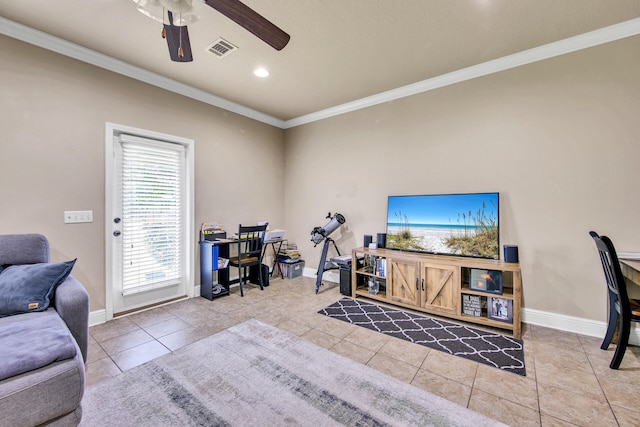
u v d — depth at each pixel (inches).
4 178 87.7
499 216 110.3
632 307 77.5
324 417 59.1
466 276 116.0
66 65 98.6
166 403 63.1
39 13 82.5
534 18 84.7
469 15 83.3
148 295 123.8
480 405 62.8
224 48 100.9
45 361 47.9
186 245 135.3
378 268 127.7
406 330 99.9
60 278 75.0
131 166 117.0
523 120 106.1
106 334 96.8
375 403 63.3
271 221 177.0
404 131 135.4
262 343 90.5
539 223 103.5
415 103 131.8
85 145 102.9
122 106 111.9
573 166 97.7
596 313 95.0
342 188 158.7
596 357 81.9
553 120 100.7
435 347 88.1
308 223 174.6
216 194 146.6
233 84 130.2
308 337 94.7
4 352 48.0
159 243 126.5
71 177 99.9
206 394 66.1
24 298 68.3
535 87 103.7
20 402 43.9
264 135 172.4
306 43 97.7
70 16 83.9
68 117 99.2
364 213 149.9
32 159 92.3
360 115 150.6
